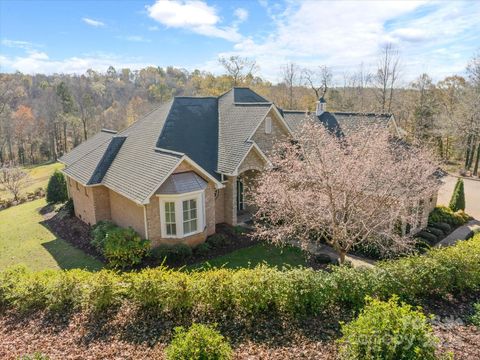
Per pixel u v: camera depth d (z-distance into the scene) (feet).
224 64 197.47
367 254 53.57
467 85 148.15
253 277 32.30
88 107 237.45
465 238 66.80
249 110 72.95
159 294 31.99
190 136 68.33
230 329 29.37
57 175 85.76
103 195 63.62
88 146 79.77
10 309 35.01
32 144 227.20
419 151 63.46
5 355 27.58
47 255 55.26
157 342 28.22
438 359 20.48
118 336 29.35
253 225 66.13
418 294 33.24
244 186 68.69
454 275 33.71
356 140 51.11
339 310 31.04
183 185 52.95
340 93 199.31
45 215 77.77
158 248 51.98
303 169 47.06
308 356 25.17
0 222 74.84
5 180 102.94
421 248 57.21
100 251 53.93
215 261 52.01
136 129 75.31
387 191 43.45
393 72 205.16
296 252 55.36
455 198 81.92
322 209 44.11
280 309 31.12
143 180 54.03
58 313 33.30
